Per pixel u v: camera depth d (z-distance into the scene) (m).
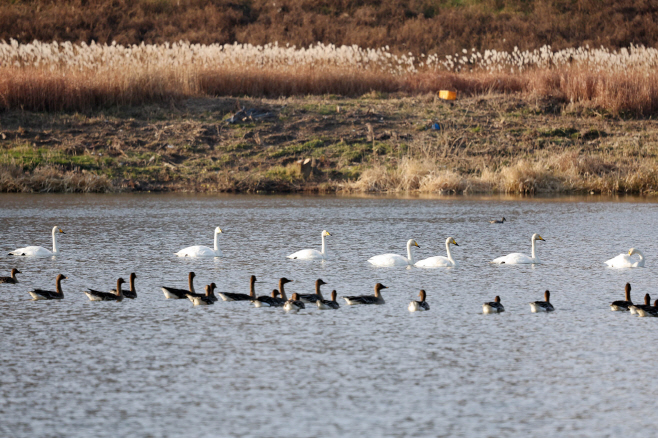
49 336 13.55
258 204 31.91
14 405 10.41
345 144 39.72
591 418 10.03
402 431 9.60
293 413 10.16
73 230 25.33
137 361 12.20
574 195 35.56
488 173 36.97
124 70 43.00
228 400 10.60
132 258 20.91
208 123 40.78
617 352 12.71
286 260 20.89
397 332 13.88
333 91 47.03
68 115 40.38
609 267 20.03
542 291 17.22
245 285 17.78
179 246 22.77
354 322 14.57
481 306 15.86
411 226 26.67
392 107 43.94
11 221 26.86
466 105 44.62
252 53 48.06
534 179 36.44
